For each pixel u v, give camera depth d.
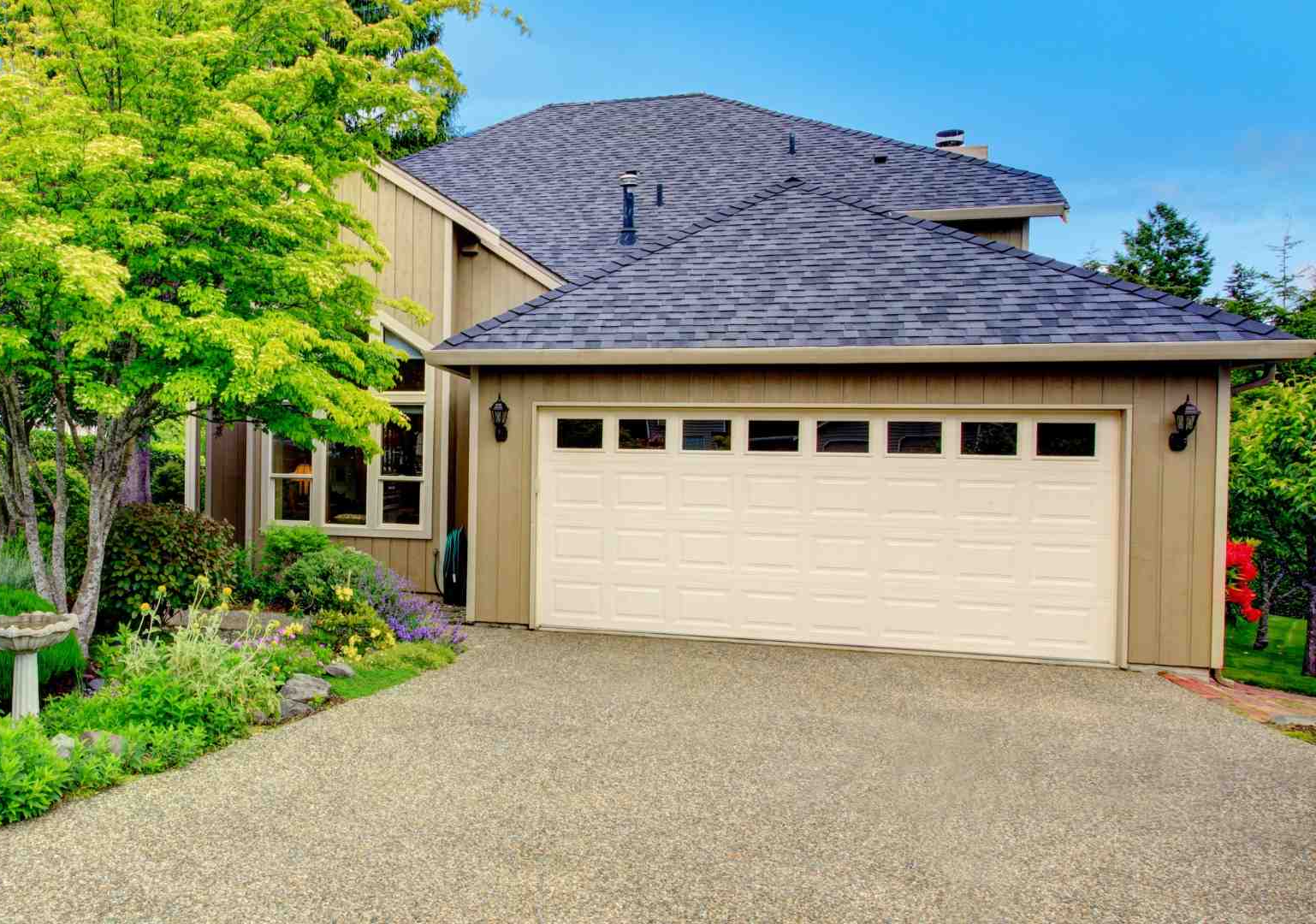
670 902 3.50
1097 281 8.51
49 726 5.04
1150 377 7.82
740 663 7.71
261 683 5.70
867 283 8.96
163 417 7.68
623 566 8.88
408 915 3.34
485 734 5.55
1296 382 10.69
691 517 8.74
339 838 3.98
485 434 9.15
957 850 4.04
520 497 9.08
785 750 5.39
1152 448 7.82
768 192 11.05
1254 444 9.22
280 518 11.41
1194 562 7.75
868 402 8.33
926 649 8.27
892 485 8.35
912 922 3.40
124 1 6.58
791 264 9.48
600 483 8.95
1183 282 30.14
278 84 6.99
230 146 6.65
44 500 10.91
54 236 5.46
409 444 11.17
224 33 6.57
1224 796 4.79
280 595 9.19
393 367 8.85
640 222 13.37
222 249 6.91
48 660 5.73
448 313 11.01
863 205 10.44
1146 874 3.85
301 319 7.69
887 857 3.95
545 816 4.30
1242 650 10.28
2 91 5.66
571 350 8.60
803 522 8.52
